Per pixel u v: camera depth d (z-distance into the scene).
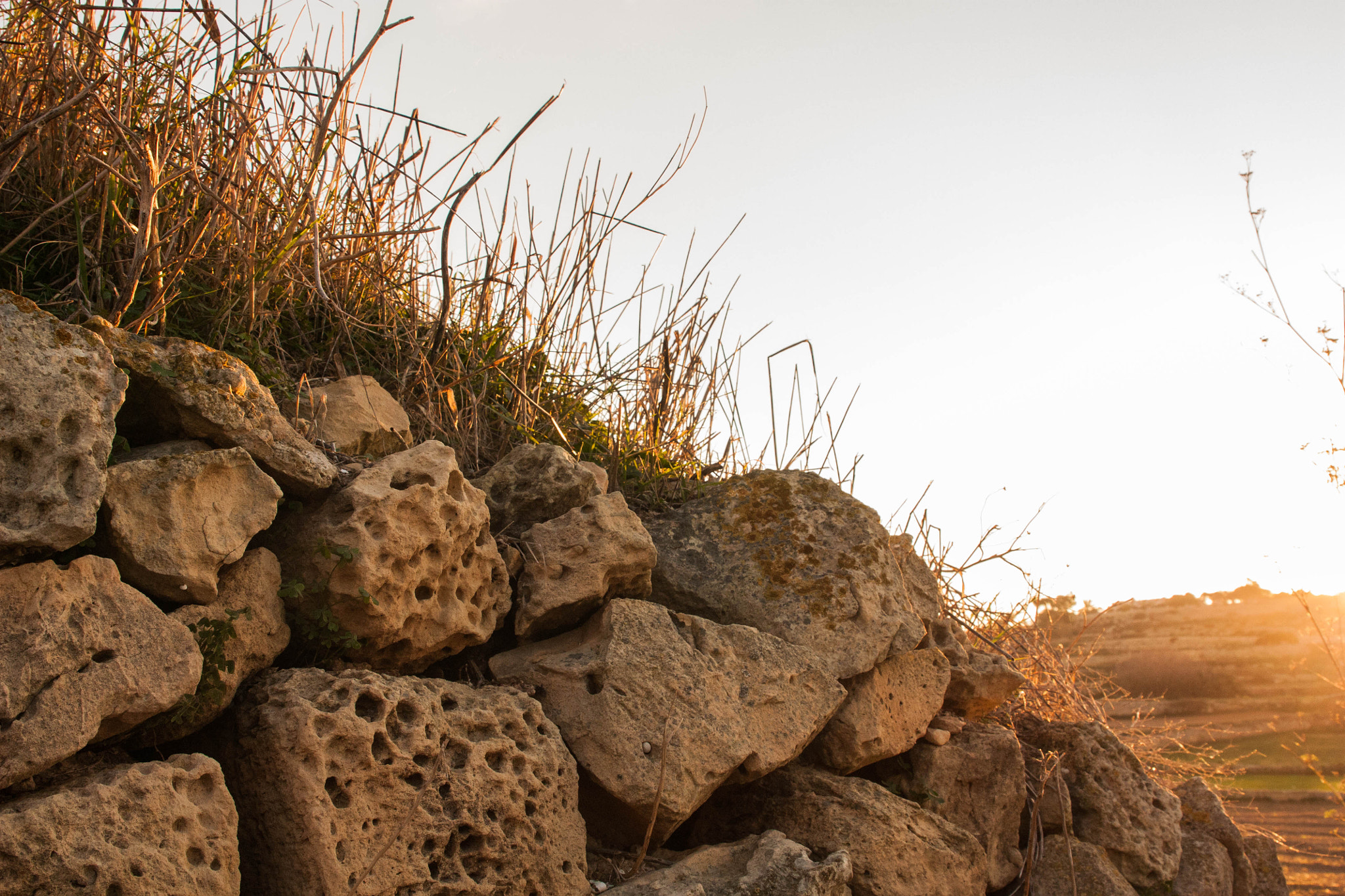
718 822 3.38
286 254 3.10
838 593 3.57
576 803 2.76
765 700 3.12
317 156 3.08
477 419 3.71
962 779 3.86
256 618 2.37
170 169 2.93
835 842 3.21
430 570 2.69
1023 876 3.93
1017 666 5.45
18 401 1.91
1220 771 5.78
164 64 3.04
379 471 2.65
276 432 2.54
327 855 2.15
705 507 3.84
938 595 4.30
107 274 2.88
